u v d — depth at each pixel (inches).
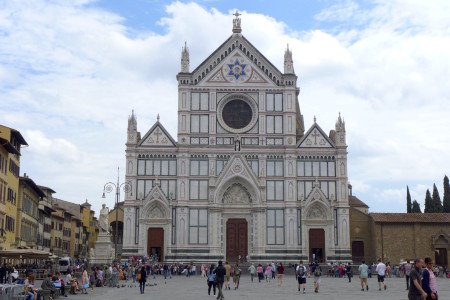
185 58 4215.1
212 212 4052.7
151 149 4101.9
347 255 4005.9
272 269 3444.9
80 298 1955.0
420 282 1124.5
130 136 4104.3
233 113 4210.1
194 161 4121.6
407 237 4050.2
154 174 4084.6
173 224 4037.9
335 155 4143.7
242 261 4045.3
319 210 4084.6
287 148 4126.5
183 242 4008.4
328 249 4028.1
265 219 4065.0
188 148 4109.3
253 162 4136.3
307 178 4114.2
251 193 4104.3
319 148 4143.7
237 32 4269.2
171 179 4084.6
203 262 3998.5
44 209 4670.3
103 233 3690.9
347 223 4050.2
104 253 3659.0
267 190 4101.9
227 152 4128.9
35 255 2524.6
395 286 2561.5
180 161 4092.0
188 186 4082.2
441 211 5226.4
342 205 4067.4
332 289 2377.0
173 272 3875.5
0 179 3097.9
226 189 4121.6
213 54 4227.4
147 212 4047.7
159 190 4052.7
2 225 3184.1
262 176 4099.4
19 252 2438.5
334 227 4052.7
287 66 4229.8
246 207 4104.3
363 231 4215.1
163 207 4047.7
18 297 1433.3
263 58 4224.9
